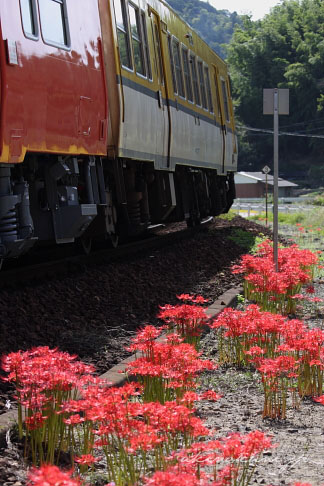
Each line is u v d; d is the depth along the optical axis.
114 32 9.25
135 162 11.39
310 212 32.25
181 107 13.13
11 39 6.45
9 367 4.00
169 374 4.35
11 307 6.59
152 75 11.20
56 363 4.04
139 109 10.24
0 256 6.57
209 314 7.77
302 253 10.70
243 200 59.50
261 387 5.67
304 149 115.88
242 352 6.27
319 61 115.88
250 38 128.25
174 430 3.57
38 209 7.84
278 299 8.49
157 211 12.59
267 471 3.84
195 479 2.88
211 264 11.93
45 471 2.49
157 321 7.58
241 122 118.38
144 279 9.42
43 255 10.36
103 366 5.71
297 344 5.34
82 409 3.72
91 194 8.71
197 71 15.27
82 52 8.17
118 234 11.35
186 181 15.03
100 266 9.49
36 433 3.88
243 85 118.69
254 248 14.30
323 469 3.90
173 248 12.80
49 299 7.25
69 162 8.16
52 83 7.28
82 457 3.47
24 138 6.68
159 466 3.60
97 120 8.55
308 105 113.12
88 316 7.21
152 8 11.53
